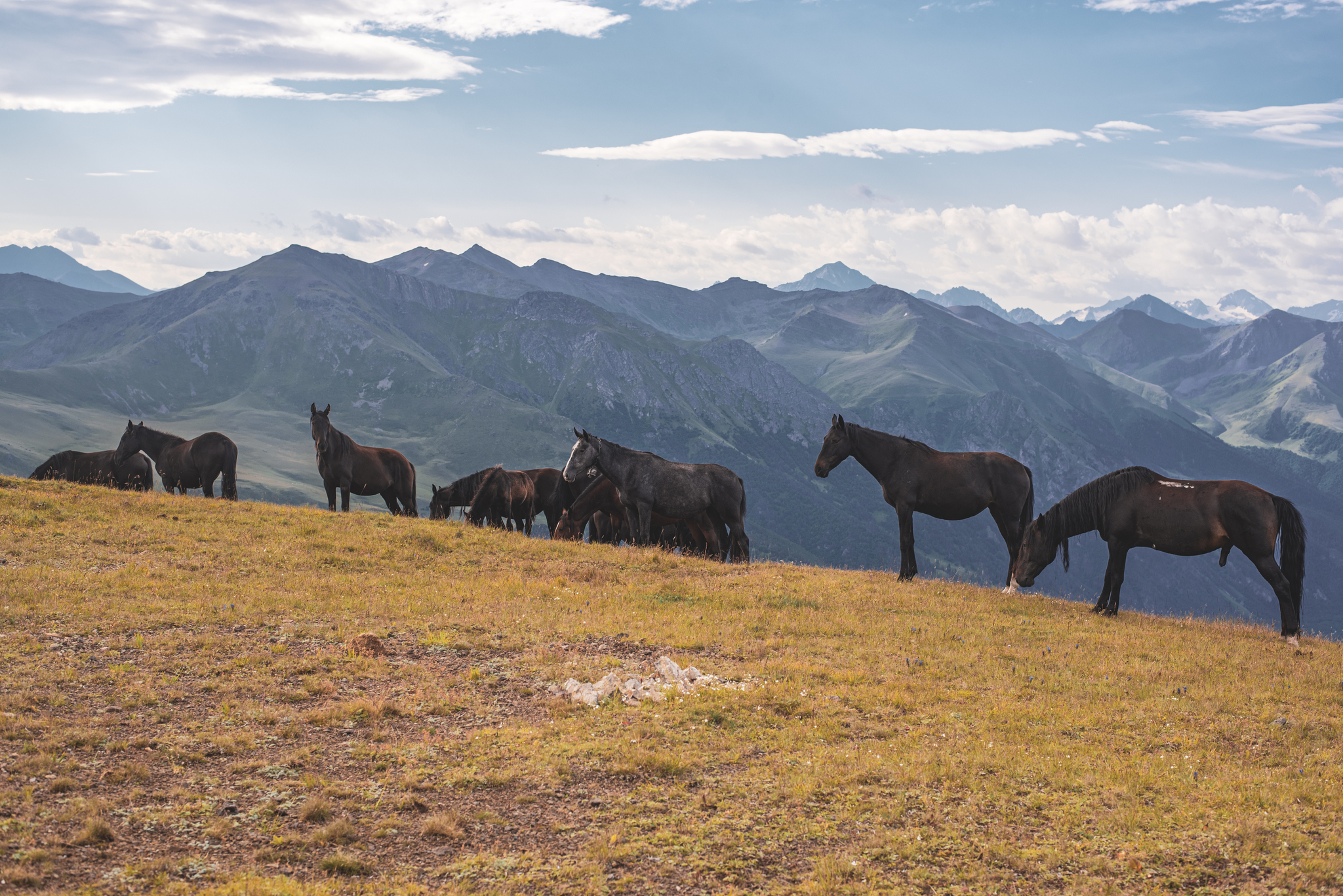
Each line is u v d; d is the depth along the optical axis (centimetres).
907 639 1562
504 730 1032
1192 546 1797
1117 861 764
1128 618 1880
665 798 868
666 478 2416
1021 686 1305
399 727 1038
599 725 1063
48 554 1758
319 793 838
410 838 770
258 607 1505
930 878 729
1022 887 723
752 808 855
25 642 1216
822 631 1600
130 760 880
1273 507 1709
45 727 931
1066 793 909
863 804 865
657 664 1324
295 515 2425
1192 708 1209
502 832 789
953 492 2161
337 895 657
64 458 3100
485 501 2938
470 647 1383
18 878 639
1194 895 717
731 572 2203
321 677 1186
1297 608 1691
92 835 717
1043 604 1967
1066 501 1958
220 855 714
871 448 2220
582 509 2689
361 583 1777
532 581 1930
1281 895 711
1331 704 1256
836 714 1143
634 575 2069
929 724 1120
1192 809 866
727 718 1106
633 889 696
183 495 2648
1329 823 841
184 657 1220
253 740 948
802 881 719
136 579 1609
